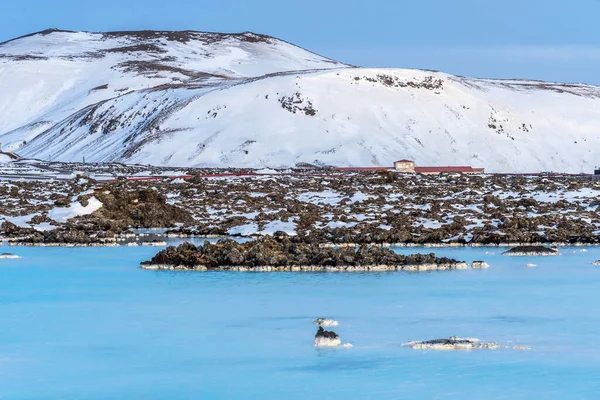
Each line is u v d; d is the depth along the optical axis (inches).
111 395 2679.6
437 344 3147.1
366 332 3373.5
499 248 5777.6
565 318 3595.0
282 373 2851.9
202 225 6747.1
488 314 3671.3
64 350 3176.7
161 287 4347.9
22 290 4357.8
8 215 7076.8
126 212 7180.1
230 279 4534.9
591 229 6264.8
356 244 5782.5
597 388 2664.9
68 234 6195.9
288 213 7140.8
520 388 2672.2
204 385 2753.4
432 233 5959.6
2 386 2770.7
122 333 3415.4
